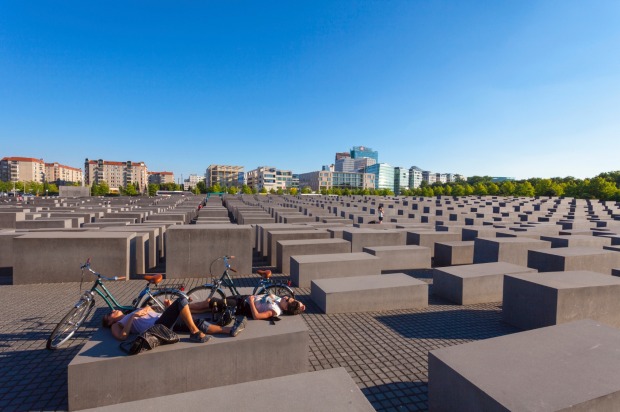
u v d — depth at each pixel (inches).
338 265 397.1
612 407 126.3
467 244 540.1
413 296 329.7
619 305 279.1
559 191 3063.5
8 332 252.5
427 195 3934.5
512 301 289.6
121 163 7854.3
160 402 119.3
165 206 1391.5
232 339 175.2
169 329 172.4
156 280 222.8
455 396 141.5
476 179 6830.7
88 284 380.8
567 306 261.3
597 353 155.1
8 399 175.2
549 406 117.8
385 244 569.3
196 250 430.0
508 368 142.8
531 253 434.0
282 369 183.9
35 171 7244.1
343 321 291.6
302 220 796.6
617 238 545.3
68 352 223.0
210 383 171.5
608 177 3715.6
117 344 171.8
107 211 1067.3
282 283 270.1
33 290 356.5
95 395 158.4
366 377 204.4
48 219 677.3
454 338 261.6
